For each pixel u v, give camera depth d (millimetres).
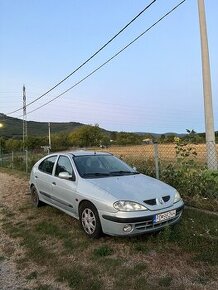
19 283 4707
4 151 51906
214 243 5465
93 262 5164
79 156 7367
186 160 9047
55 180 7414
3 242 6391
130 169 7426
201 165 9078
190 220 6602
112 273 4770
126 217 5488
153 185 6324
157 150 9398
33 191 8883
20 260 5453
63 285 4566
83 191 6293
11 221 7754
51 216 7840
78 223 7129
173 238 5703
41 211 8352
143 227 5602
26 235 6605
